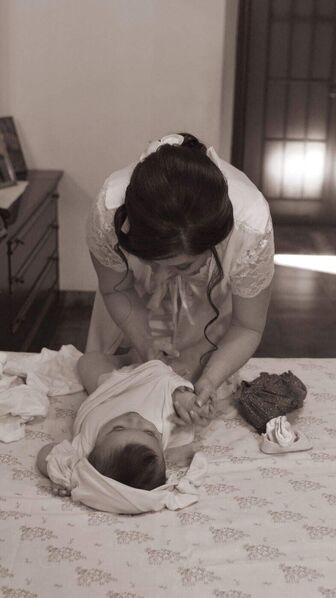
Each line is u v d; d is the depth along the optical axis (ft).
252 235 6.23
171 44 13.73
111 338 8.20
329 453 6.77
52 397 7.68
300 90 20.86
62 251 14.76
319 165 21.30
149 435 6.25
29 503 5.97
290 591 5.08
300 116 21.03
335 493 6.19
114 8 13.56
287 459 6.66
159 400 6.65
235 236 6.23
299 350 12.64
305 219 21.61
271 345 12.79
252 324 6.95
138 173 5.39
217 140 14.21
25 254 11.39
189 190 5.23
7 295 10.36
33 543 5.50
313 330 13.51
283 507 5.99
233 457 6.68
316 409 7.50
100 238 6.61
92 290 14.98
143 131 14.15
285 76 20.74
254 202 6.28
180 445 6.79
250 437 7.04
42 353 8.33
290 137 21.16
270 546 5.52
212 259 6.43
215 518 5.84
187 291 7.04
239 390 7.69
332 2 20.34
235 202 6.20
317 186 21.47
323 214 21.59
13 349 10.85
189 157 5.41
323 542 5.58
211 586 5.12
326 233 20.59
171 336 7.32
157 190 5.23
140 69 13.84
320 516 5.89
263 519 5.83
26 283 11.55
